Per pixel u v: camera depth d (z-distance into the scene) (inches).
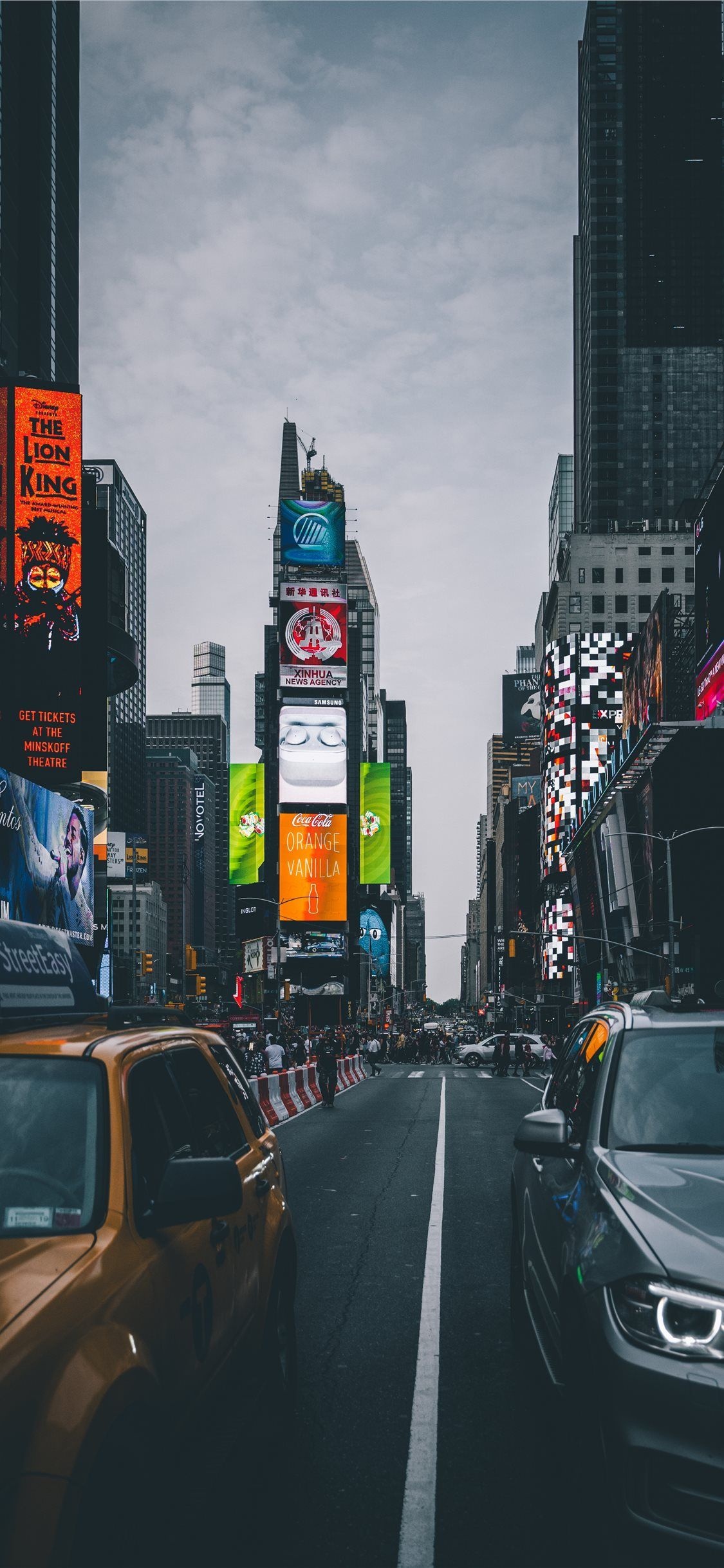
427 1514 181.8
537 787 6254.9
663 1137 192.5
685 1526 139.7
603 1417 149.7
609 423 5767.7
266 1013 3698.3
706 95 6013.8
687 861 2197.3
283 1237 214.7
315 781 5068.9
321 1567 163.5
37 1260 126.1
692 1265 150.0
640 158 5969.5
